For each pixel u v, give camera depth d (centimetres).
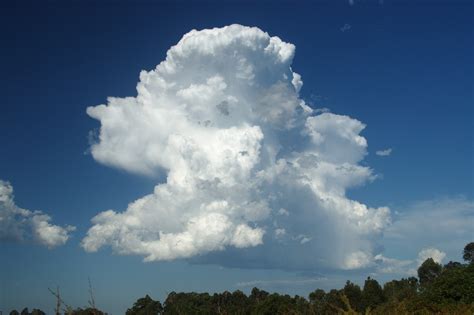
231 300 8838
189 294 7488
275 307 7988
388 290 10188
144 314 6084
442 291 5325
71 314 1031
